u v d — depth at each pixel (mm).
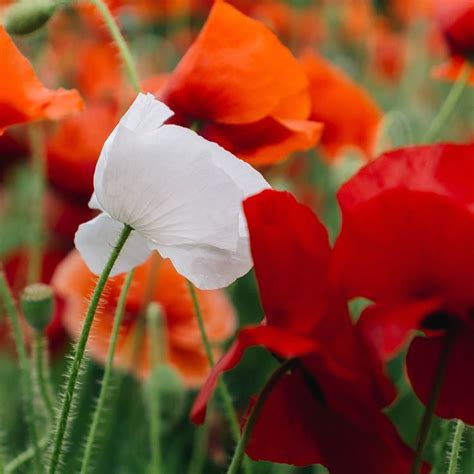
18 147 1520
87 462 894
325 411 792
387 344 747
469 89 2346
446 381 791
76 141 1379
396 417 1267
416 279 765
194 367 1151
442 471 999
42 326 964
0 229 1676
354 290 768
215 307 1155
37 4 986
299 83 929
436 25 1187
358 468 790
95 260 862
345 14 2441
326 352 747
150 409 1078
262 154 947
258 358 1380
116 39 948
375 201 755
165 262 1141
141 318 1114
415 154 769
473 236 751
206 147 806
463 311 765
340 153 1259
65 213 1440
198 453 1219
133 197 815
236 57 925
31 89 885
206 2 2176
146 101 823
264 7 2258
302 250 760
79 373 858
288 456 806
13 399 1312
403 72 2297
